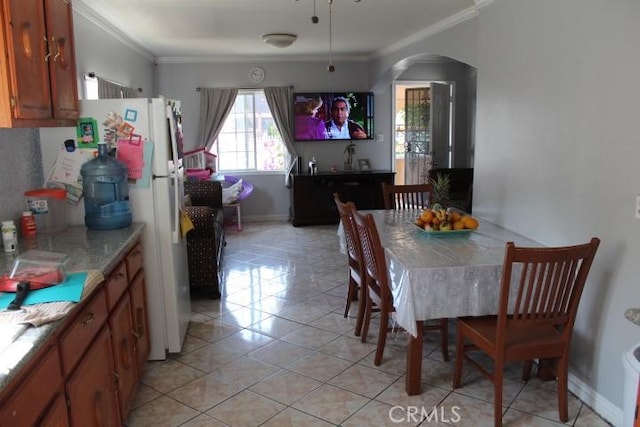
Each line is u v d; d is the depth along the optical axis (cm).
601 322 257
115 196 298
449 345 343
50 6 239
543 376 292
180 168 348
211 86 762
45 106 231
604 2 250
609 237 251
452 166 818
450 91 808
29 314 158
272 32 551
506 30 351
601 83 254
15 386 132
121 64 548
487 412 262
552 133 298
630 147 235
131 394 255
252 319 395
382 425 252
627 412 179
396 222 373
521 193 335
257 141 802
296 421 257
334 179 754
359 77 789
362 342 349
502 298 235
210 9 440
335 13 464
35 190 291
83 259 226
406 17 484
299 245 639
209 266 436
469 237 327
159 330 322
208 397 280
